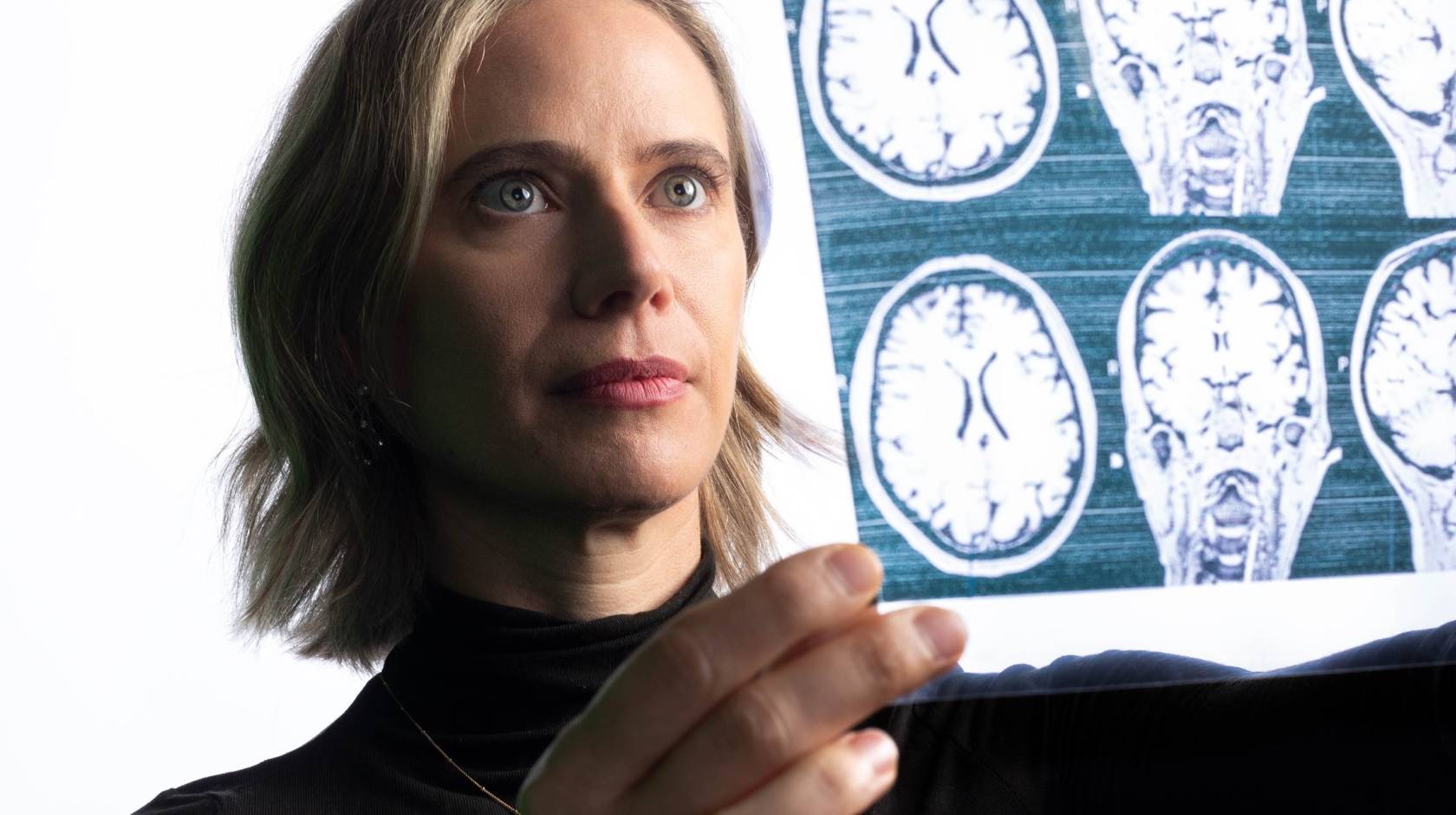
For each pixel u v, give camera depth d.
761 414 0.93
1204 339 0.49
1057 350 0.48
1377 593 0.49
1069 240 0.49
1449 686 0.59
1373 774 0.60
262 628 0.88
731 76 0.77
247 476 0.94
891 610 0.46
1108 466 0.48
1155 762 0.67
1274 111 0.51
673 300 0.63
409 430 0.69
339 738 0.76
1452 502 0.50
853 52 0.50
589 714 0.42
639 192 0.64
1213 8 0.52
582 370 0.61
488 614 0.69
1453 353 0.51
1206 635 0.47
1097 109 0.50
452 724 0.71
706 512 0.88
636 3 0.71
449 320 0.63
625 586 0.70
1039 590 0.47
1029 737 0.72
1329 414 0.49
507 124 0.63
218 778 0.78
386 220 0.70
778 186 0.88
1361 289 0.51
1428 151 0.52
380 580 0.80
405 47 0.69
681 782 0.41
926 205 0.49
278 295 0.78
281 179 0.78
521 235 0.63
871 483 0.47
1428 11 0.53
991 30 0.50
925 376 0.48
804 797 0.40
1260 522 0.48
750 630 0.40
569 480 0.62
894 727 0.75
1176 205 0.50
